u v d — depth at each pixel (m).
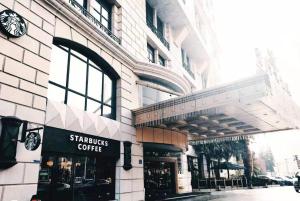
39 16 8.76
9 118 6.87
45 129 8.30
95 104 11.45
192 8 26.62
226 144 27.59
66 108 9.29
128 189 11.84
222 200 14.88
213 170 28.95
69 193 9.16
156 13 20.97
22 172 7.14
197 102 10.88
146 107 12.80
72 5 10.53
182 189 19.09
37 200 6.82
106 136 11.20
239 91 9.59
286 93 11.53
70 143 9.23
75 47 10.69
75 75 10.54
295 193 19.12
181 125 13.40
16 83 7.50
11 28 7.50
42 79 8.41
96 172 10.65
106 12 13.86
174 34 23.20
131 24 15.12
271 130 14.30
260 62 9.17
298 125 13.47
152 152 15.44
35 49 8.35
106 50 12.13
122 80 13.07
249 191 22.36
